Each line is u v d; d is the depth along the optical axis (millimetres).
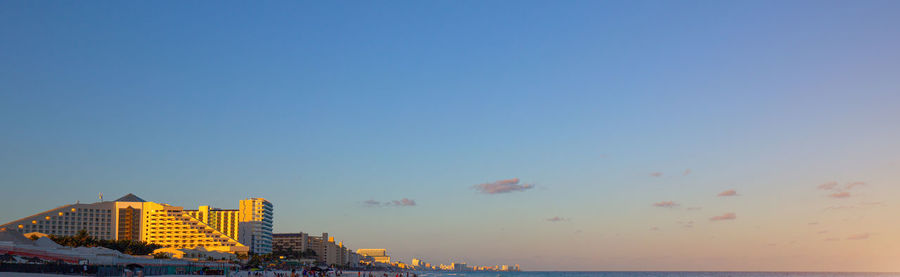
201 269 175375
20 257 111750
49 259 115500
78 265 113188
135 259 141500
